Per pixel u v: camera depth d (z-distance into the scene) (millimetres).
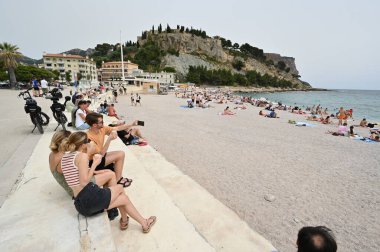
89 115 4285
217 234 3824
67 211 3117
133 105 31672
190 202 4746
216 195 6059
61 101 18344
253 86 149125
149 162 6734
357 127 20422
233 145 11297
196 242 2963
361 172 8117
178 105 33500
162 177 5809
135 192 4137
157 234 3086
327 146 11828
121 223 3139
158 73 111938
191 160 8852
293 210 5438
